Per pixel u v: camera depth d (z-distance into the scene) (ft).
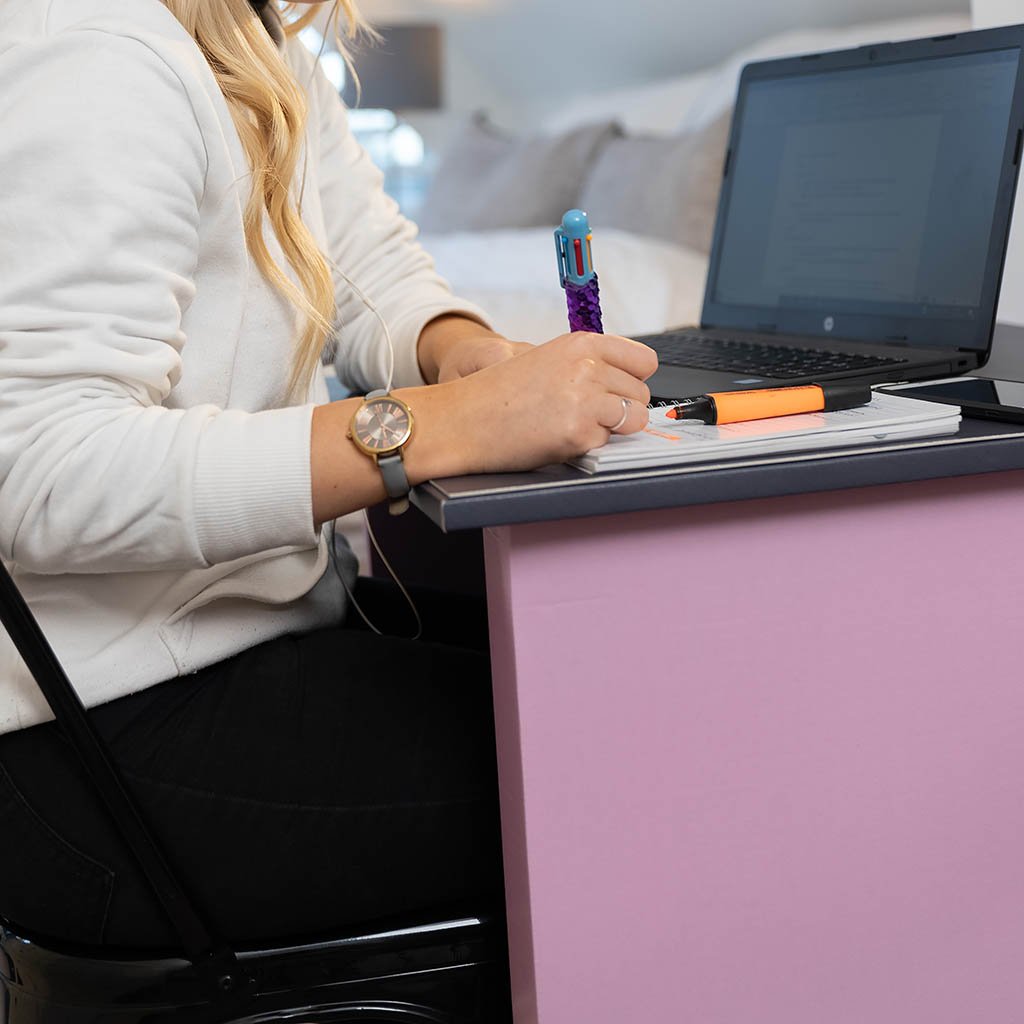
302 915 2.69
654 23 14.85
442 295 4.13
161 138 2.48
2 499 2.39
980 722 2.59
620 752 2.39
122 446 2.35
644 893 2.46
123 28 2.51
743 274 4.83
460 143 15.66
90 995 2.63
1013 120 3.76
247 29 2.94
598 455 2.22
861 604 2.45
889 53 4.28
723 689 2.41
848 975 2.64
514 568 2.26
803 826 2.53
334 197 4.18
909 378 3.61
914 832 2.60
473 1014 2.77
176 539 2.38
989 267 3.77
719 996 2.56
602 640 2.33
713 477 2.16
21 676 2.68
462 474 2.34
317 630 3.09
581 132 13.50
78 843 2.62
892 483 2.29
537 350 2.37
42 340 2.34
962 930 2.68
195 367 2.79
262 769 2.66
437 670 2.91
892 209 4.16
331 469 2.35
